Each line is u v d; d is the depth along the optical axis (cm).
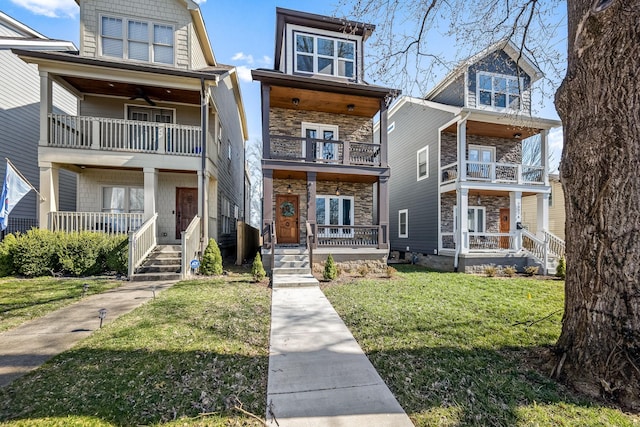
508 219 1383
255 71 917
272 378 294
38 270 759
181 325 425
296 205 1147
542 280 898
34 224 1105
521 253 1139
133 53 957
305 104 1098
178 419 230
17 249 753
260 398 261
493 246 1272
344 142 1007
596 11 259
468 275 998
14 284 676
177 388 270
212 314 480
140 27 966
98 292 618
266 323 452
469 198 1344
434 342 382
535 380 288
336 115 1178
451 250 1173
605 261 265
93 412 233
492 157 1362
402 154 1606
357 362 329
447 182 1223
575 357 282
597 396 256
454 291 697
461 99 1212
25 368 300
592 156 273
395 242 1669
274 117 1125
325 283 775
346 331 423
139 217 898
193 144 964
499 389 273
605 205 265
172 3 991
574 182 292
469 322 461
